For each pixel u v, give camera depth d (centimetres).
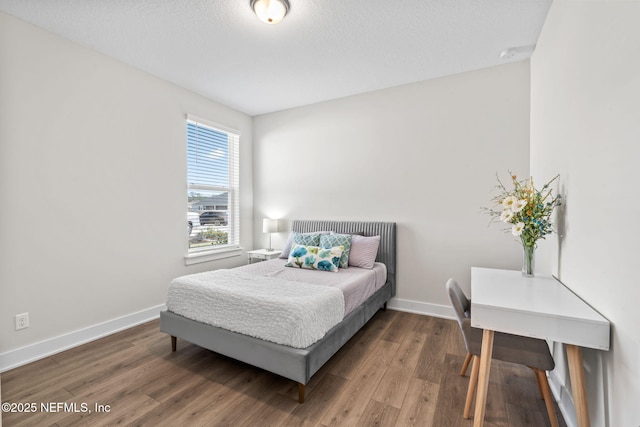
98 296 257
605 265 120
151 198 299
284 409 166
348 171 361
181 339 240
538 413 163
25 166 212
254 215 439
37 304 220
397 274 333
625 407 105
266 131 423
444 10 202
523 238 185
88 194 249
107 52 256
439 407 168
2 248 203
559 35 179
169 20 213
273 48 251
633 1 102
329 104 371
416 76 304
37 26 217
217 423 155
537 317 125
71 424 153
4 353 203
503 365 213
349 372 204
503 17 209
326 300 196
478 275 192
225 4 196
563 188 172
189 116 333
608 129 119
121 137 272
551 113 197
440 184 309
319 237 332
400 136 328
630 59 104
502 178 281
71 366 209
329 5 196
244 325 190
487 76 285
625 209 106
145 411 163
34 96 216
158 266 307
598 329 116
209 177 370
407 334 265
